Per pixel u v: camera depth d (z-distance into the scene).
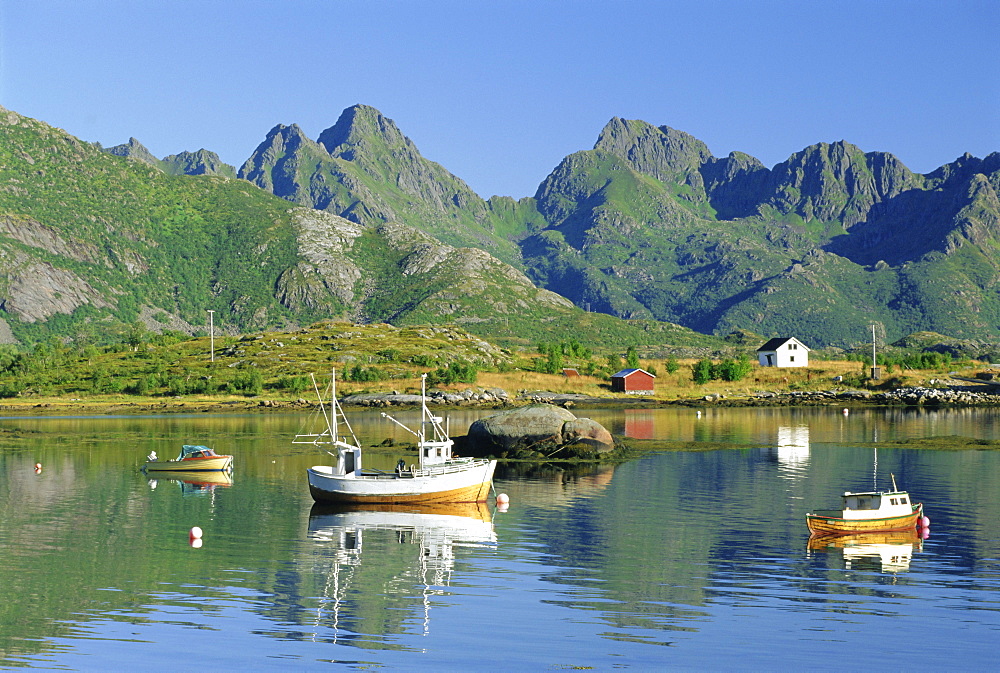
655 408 189.75
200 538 60.97
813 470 90.56
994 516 67.06
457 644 40.22
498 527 64.69
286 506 74.19
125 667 37.81
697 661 38.16
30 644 40.38
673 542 59.25
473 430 105.88
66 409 193.12
